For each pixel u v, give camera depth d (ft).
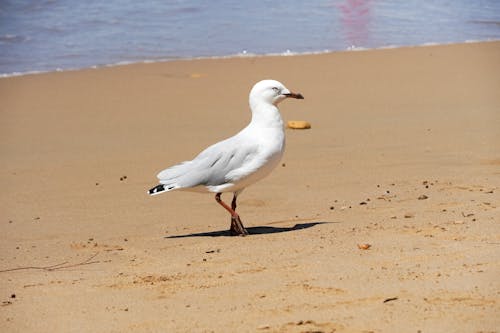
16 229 32.12
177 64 68.08
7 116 53.31
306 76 63.05
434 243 26.45
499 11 88.99
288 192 36.42
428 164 39.70
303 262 25.21
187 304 22.15
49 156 44.42
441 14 87.35
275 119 30.73
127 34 77.46
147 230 31.48
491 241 26.35
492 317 20.13
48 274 25.81
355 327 19.90
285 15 85.97
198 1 90.99
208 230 31.19
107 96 58.44
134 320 21.18
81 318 21.58
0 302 23.09
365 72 64.08
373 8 89.40
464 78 61.16
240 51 72.23
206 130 49.19
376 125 48.47
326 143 44.91
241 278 24.07
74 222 32.99
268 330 19.97
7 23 79.61
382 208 32.50
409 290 22.13
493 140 43.86
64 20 81.56
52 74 65.10
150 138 47.67
